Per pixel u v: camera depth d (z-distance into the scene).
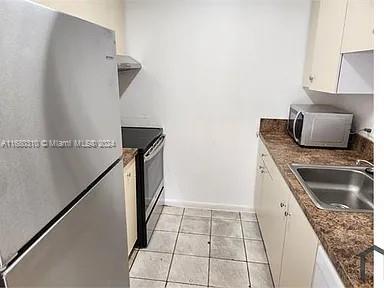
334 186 1.76
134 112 2.70
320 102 2.45
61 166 0.80
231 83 2.52
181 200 2.93
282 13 2.30
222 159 2.75
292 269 1.40
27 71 0.64
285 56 2.40
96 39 1.01
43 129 0.71
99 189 1.07
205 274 2.01
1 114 0.57
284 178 1.60
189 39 2.46
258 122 2.60
